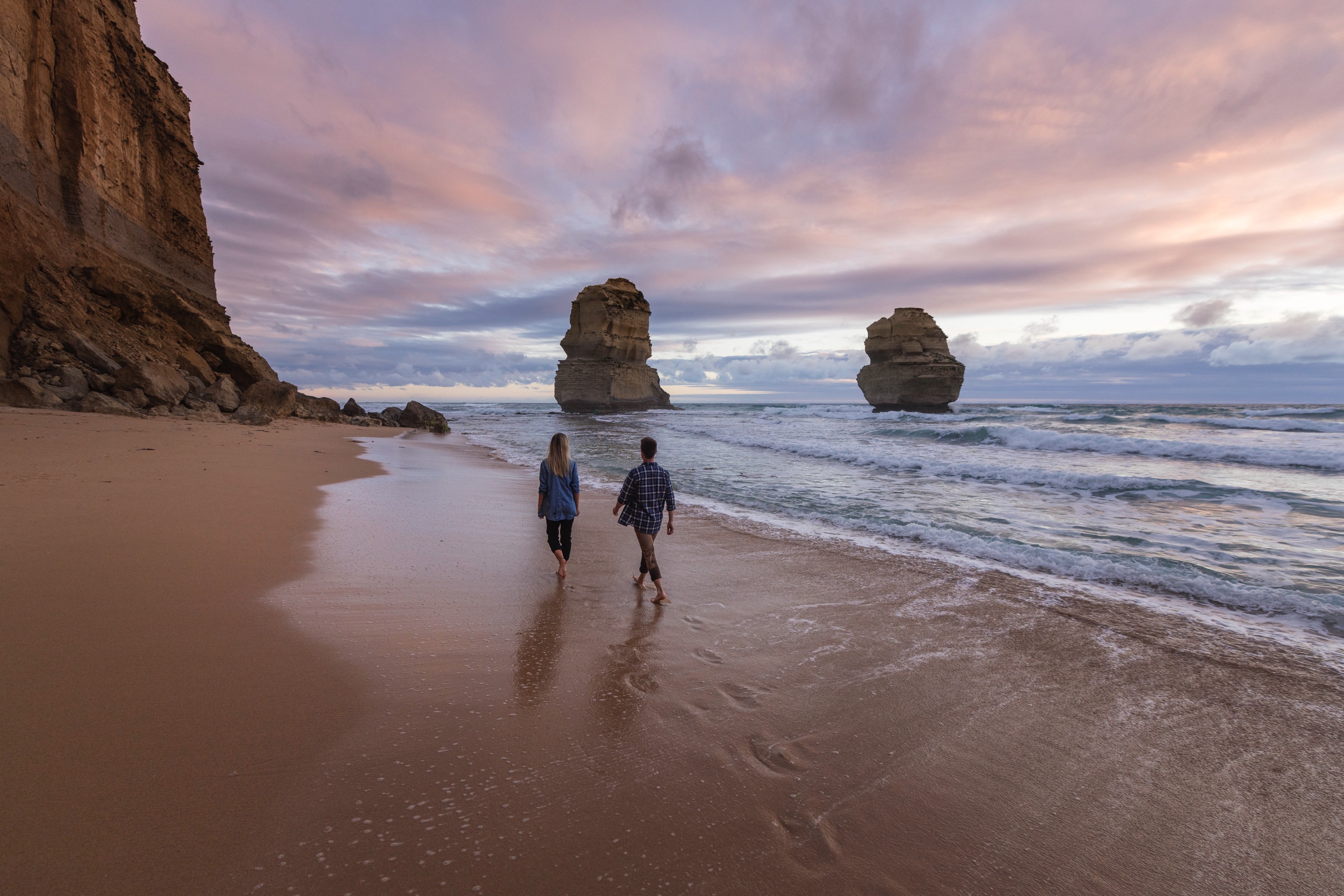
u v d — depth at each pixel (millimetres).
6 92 17656
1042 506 10242
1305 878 2189
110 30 23500
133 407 18328
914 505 10312
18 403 15875
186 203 28938
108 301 21266
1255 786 2775
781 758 2816
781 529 8422
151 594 4215
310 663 3422
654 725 3039
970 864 2189
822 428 32094
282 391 27219
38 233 18734
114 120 23156
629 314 77625
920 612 5078
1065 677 3898
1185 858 2273
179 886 1816
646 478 5309
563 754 2729
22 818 2020
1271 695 3719
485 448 22547
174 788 2244
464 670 3531
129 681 3016
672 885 1996
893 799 2547
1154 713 3455
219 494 8055
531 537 7316
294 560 5426
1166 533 8273
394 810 2246
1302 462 14812
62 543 5223
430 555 6121
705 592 5480
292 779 2377
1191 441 20500
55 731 2535
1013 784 2705
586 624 4496
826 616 4930
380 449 18906
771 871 2092
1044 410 63250
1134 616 5125
